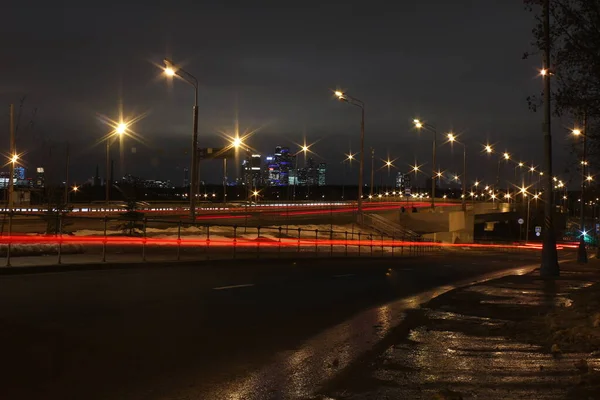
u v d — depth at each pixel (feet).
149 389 22.33
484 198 590.14
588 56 40.37
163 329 33.32
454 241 256.73
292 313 42.37
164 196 463.42
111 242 99.50
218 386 23.21
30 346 27.45
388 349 29.68
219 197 544.62
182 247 103.19
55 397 20.66
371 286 64.08
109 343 29.04
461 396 20.27
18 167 170.40
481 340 32.12
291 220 200.03
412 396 21.02
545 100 49.21
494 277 89.81
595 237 319.47
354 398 20.83
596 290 59.06
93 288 47.50
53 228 104.94
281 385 23.63
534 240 398.42
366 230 191.31
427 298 56.54
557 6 41.32
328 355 29.43
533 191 451.12
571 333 31.68
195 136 117.80
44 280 50.88
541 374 23.65
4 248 66.64
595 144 47.55
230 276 64.18
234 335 33.30
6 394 20.65
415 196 586.04
